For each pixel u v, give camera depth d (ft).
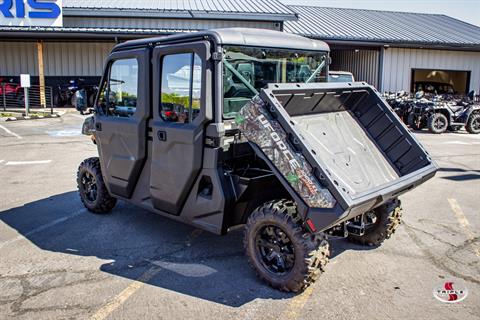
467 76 72.64
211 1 74.23
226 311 11.31
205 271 13.61
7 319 10.91
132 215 19.04
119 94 16.19
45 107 65.57
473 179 26.07
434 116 47.03
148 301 11.82
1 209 20.07
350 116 14.90
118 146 16.25
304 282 11.69
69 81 68.44
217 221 13.14
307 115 13.43
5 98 65.21
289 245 12.14
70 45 67.92
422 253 15.03
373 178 13.14
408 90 70.18
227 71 13.34
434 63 70.59
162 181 14.34
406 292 12.31
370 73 71.15
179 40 13.71
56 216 18.99
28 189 23.62
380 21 80.38
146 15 64.39
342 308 11.45
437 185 24.59
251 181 12.61
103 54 68.95
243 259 14.49
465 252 15.14
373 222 15.21
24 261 14.35
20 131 45.47
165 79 14.02
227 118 13.43
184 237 16.46
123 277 13.21
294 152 10.93
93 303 11.71
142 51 14.55
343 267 13.89
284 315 11.11
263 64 14.46
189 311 11.32
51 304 11.64
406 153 14.29
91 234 16.80
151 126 14.89
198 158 13.07
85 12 63.46
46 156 32.86
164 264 14.14
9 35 59.98
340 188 10.46
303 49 15.58
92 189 19.27
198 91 12.99
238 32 13.53
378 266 13.98
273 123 11.18
